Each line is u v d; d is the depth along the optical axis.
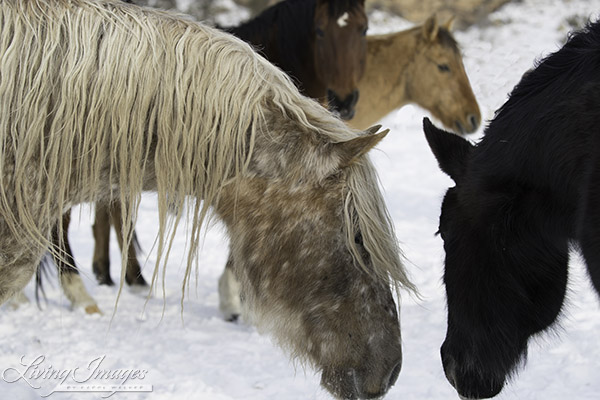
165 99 4.64
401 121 22.55
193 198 4.91
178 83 4.66
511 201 4.70
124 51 4.62
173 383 6.10
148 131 4.68
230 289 8.20
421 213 13.80
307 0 10.41
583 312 7.94
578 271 8.60
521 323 4.89
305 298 4.73
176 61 4.70
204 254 11.24
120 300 8.79
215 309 8.68
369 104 13.53
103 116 4.60
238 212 4.80
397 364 4.84
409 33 13.53
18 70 4.54
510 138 4.70
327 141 4.70
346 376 4.75
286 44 10.31
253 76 4.77
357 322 4.71
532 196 4.66
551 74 4.62
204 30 4.89
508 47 24.39
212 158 4.69
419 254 10.95
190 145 4.66
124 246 4.76
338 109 10.66
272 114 4.71
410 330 7.69
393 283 4.79
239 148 4.66
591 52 4.39
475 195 4.84
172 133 4.66
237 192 4.77
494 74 19.95
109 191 4.89
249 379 6.39
